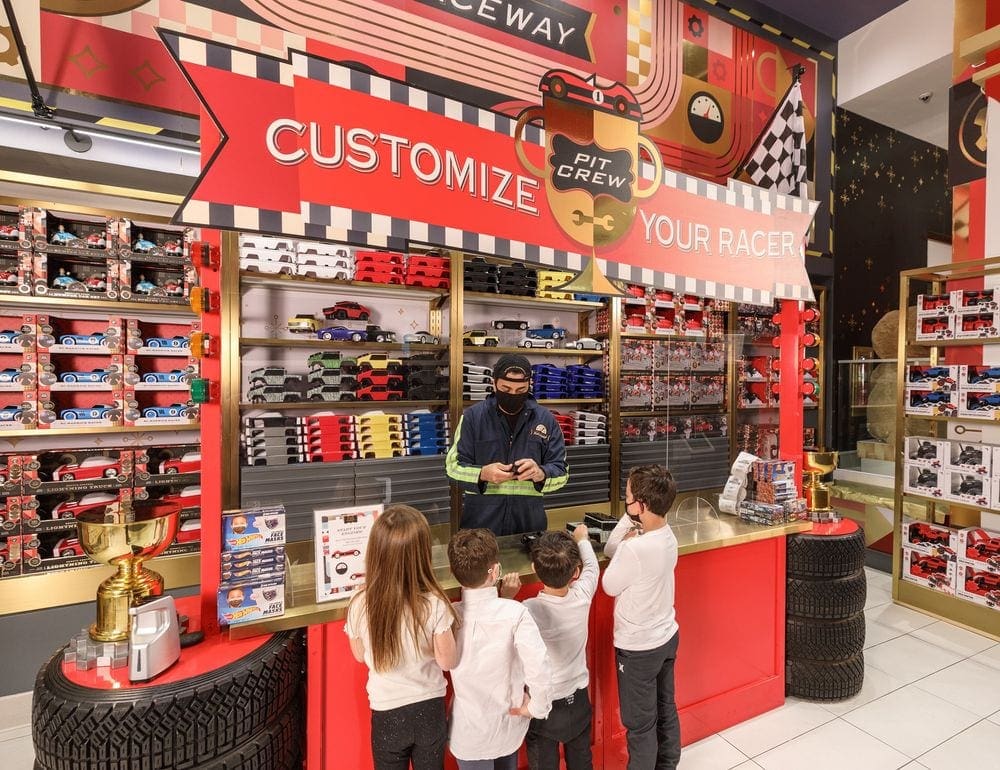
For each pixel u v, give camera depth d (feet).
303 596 5.49
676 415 13.89
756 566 8.07
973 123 12.50
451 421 10.78
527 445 7.54
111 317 9.50
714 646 7.62
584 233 6.91
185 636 4.83
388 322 11.35
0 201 8.51
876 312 18.20
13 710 8.04
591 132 6.96
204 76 4.67
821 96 16.78
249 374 9.75
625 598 5.90
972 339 11.37
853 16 16.06
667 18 13.89
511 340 12.42
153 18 8.78
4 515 8.55
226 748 4.32
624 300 13.26
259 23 9.33
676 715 6.25
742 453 9.09
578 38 12.39
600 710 6.52
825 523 9.11
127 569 4.86
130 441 9.76
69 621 8.74
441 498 10.39
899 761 7.09
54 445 9.24
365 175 5.43
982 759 7.15
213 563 5.22
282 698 4.80
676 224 7.72
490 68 11.23
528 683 4.48
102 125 8.62
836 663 8.39
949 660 9.91
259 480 9.00
